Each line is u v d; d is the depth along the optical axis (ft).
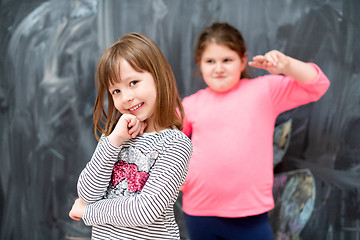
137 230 2.63
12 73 5.64
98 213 2.63
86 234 5.55
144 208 2.51
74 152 5.56
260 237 4.27
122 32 5.41
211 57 4.49
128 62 2.69
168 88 2.87
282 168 5.14
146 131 2.90
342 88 5.00
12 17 5.64
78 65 5.51
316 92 4.36
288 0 5.07
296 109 5.10
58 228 5.60
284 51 5.09
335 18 5.00
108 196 2.79
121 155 2.82
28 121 5.65
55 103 5.58
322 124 5.05
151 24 5.35
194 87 5.28
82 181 2.71
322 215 5.05
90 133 5.52
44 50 5.58
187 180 4.49
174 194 2.72
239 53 4.54
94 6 5.46
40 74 5.59
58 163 5.60
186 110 4.72
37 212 5.65
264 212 4.35
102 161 2.66
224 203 4.31
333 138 5.03
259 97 4.47
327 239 5.04
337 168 5.03
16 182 5.67
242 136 4.33
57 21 5.55
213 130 4.43
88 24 5.48
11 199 5.69
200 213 4.41
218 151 4.34
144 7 5.36
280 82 4.52
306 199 5.08
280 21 5.09
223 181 4.30
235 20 5.18
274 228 5.16
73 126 5.56
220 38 4.44
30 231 5.65
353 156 4.99
